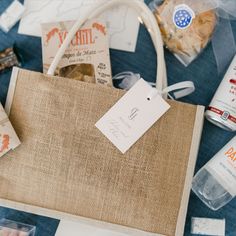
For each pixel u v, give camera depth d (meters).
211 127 0.75
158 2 0.74
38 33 0.77
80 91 0.67
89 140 0.66
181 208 0.66
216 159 0.69
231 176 0.68
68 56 0.73
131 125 0.65
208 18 0.70
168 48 0.75
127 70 0.77
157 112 0.65
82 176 0.67
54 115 0.67
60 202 0.67
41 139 0.67
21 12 0.76
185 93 0.73
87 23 0.72
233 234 0.74
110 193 0.66
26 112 0.67
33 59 0.77
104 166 0.66
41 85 0.67
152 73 0.76
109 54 0.75
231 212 0.74
